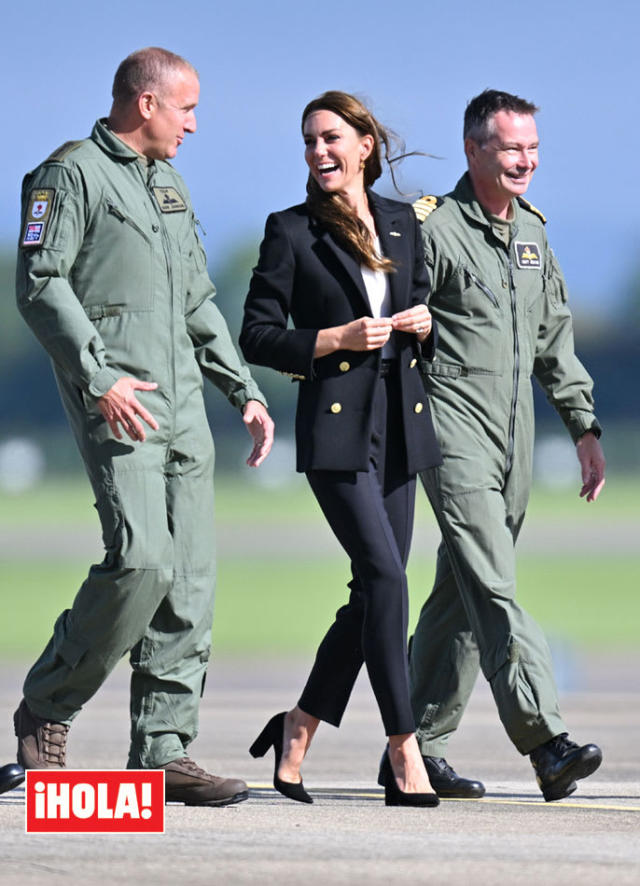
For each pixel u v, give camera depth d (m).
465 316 21.00
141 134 18.97
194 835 15.87
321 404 18.67
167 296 18.84
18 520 188.88
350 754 26.62
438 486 20.75
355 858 14.47
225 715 32.19
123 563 18.20
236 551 123.25
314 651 49.19
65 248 18.31
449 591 21.31
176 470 18.95
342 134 18.89
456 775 21.17
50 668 18.78
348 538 18.72
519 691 20.05
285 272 18.91
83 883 13.10
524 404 21.27
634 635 54.47
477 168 21.16
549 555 118.31
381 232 19.06
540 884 13.32
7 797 19.14
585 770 19.70
